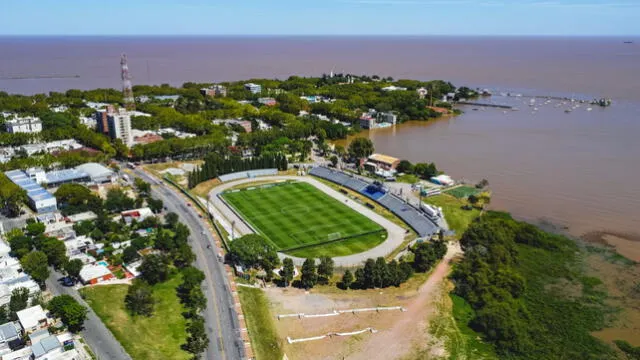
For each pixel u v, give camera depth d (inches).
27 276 7534.5
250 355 6225.4
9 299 7022.6
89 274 7819.9
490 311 7081.7
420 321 7135.8
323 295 7760.8
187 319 6948.8
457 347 6560.0
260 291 7815.0
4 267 7795.3
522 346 6540.4
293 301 7568.9
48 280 7864.2
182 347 6318.9
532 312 7426.2
